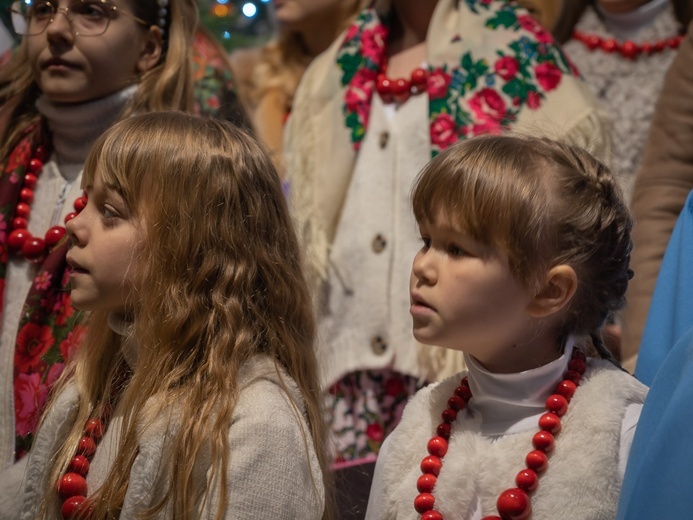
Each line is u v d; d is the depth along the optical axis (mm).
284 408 1771
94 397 1988
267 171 1992
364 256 2795
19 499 2029
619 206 1736
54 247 2471
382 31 3012
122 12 2580
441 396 1815
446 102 2795
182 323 1821
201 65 2865
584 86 2826
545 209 1645
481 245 1645
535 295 1653
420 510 1669
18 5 2635
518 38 2826
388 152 2859
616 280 1723
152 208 1858
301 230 2850
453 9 2957
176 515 1673
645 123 3160
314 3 3646
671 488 1237
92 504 1784
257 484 1667
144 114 1970
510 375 1681
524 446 1645
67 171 2623
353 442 2723
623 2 3281
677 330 1759
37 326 2414
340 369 2758
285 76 3783
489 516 1603
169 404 1755
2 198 2564
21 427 2363
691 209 1879
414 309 1696
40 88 2678
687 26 3227
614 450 1583
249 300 1885
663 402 1351
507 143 1716
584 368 1712
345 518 2346
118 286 1865
